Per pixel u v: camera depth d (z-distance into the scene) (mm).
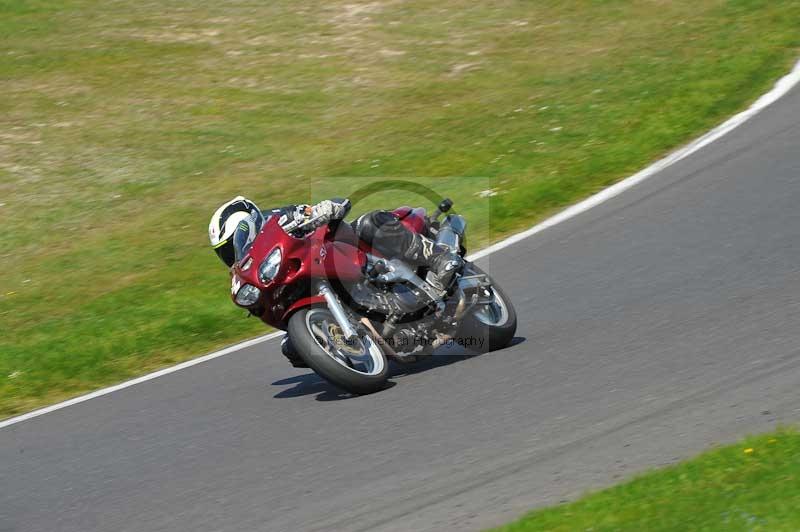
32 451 24547
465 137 45406
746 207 31938
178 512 19219
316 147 47844
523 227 35531
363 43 61062
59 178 47969
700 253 29125
